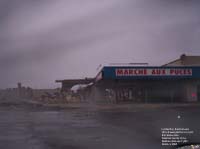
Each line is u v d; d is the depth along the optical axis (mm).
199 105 37375
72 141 11617
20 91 63438
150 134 12852
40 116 26250
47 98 57594
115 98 47750
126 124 17766
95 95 52750
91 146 10430
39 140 12031
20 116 26109
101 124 18328
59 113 30281
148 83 45500
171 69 42031
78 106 42312
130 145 10305
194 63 53375
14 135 13742
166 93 45344
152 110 30688
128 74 41250
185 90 44875
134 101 46375
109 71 40750
